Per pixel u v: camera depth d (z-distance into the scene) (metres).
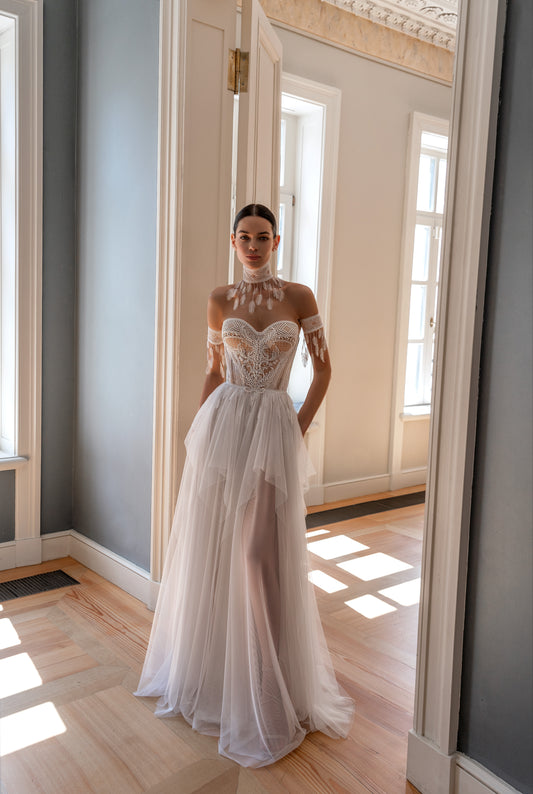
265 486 2.08
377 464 5.13
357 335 4.81
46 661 2.48
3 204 3.39
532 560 1.62
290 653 2.09
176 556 2.31
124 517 3.18
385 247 4.89
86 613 2.89
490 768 1.73
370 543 3.93
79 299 3.47
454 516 1.76
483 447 1.73
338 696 2.29
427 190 5.50
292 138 4.57
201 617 2.15
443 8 4.44
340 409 4.80
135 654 2.55
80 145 3.39
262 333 2.11
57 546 3.56
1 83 3.35
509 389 1.66
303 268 4.60
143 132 2.91
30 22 3.21
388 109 4.74
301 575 2.13
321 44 4.30
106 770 1.89
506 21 1.63
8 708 2.18
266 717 2.01
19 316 3.32
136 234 2.99
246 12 2.71
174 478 2.80
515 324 1.65
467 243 1.71
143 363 2.98
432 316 5.62
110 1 3.10
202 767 1.92
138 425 3.04
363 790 1.84
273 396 2.13
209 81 2.72
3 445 3.54
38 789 1.81
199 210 2.76
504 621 1.69
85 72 3.32
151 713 2.18
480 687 1.75
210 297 2.25
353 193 4.63
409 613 3.01
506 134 1.65
